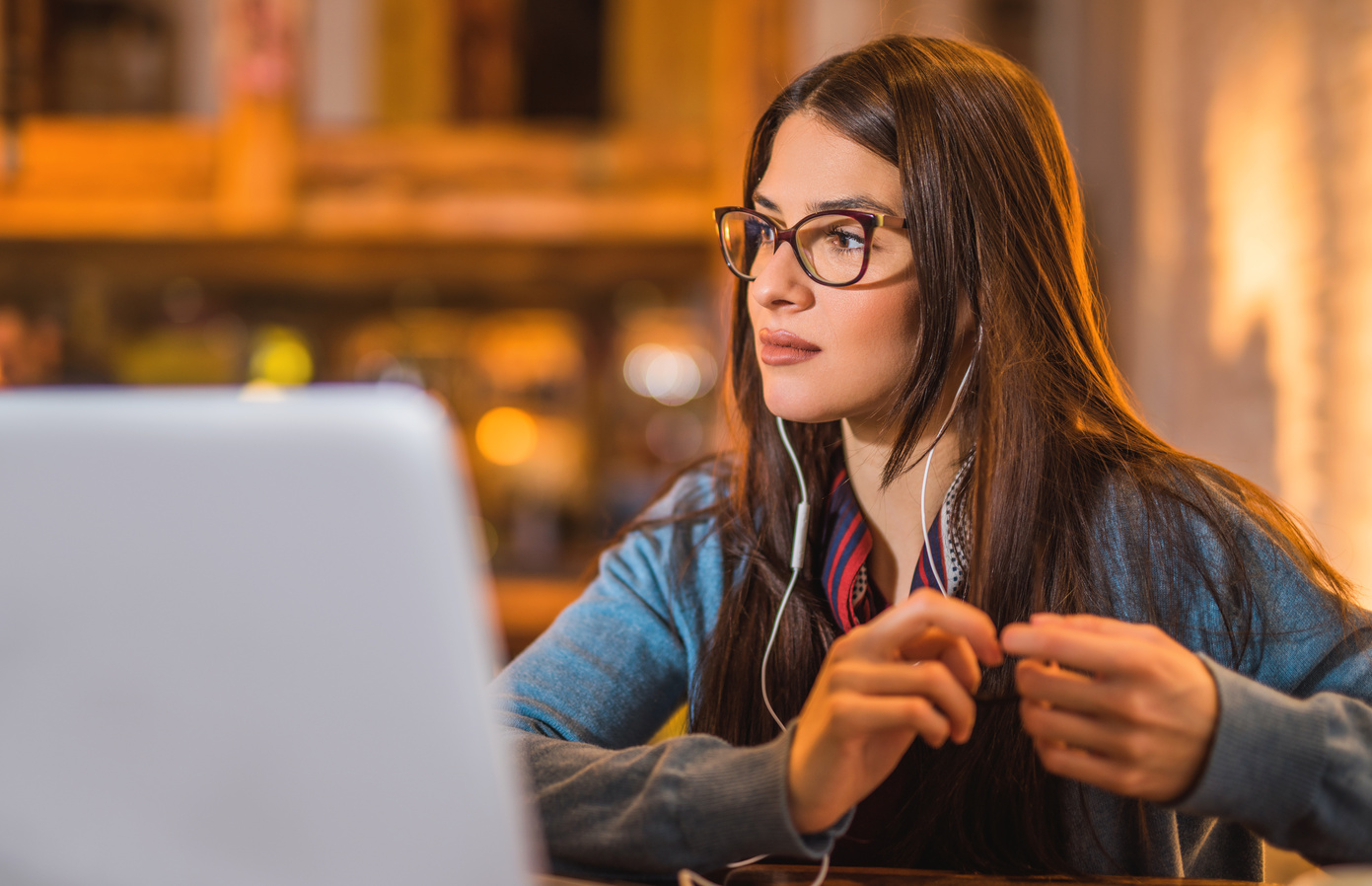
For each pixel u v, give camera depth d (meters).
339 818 0.37
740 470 0.91
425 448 0.35
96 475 0.35
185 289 5.04
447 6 4.30
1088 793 0.73
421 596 0.36
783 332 0.75
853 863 0.75
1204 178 2.40
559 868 0.62
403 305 5.35
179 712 0.36
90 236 4.06
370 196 3.88
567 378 5.64
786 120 0.78
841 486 0.84
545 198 3.90
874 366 0.74
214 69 4.28
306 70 4.21
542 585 3.99
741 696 0.82
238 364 5.27
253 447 0.35
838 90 0.76
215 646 0.36
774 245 0.76
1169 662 0.52
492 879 0.38
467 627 0.36
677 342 5.52
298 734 0.37
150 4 4.26
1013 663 0.73
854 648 0.55
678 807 0.57
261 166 3.83
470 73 4.34
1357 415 1.67
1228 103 2.26
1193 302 2.48
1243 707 0.53
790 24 3.47
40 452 0.35
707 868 0.57
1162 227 2.70
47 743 0.37
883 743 0.56
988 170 0.74
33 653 0.36
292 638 0.36
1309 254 1.86
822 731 0.54
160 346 5.13
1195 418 2.46
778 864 0.72
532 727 0.76
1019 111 0.77
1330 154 1.77
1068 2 3.51
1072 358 0.78
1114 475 0.77
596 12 4.49
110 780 0.37
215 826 0.37
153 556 0.35
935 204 0.72
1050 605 0.74
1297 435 1.90
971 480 0.78
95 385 4.79
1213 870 0.79
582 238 4.00
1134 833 0.73
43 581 0.36
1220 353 2.30
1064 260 0.80
